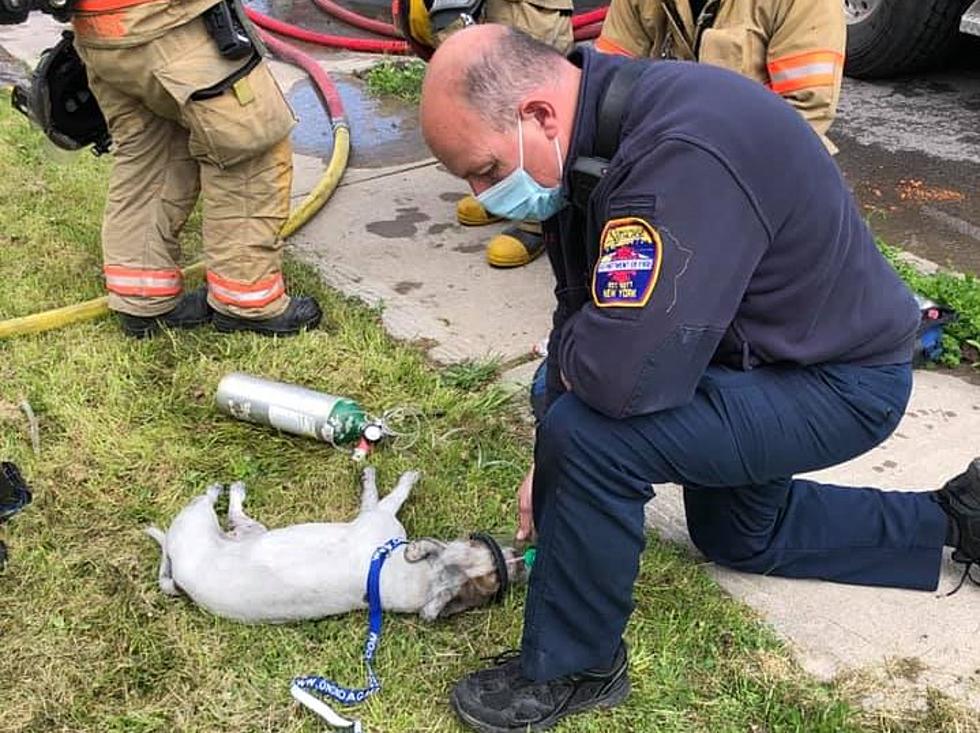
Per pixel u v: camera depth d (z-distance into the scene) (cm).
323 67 639
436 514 285
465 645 244
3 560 270
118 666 243
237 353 360
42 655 246
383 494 296
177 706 234
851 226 200
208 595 250
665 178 178
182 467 307
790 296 196
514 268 411
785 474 212
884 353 209
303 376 347
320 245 432
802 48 291
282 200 355
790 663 239
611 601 212
